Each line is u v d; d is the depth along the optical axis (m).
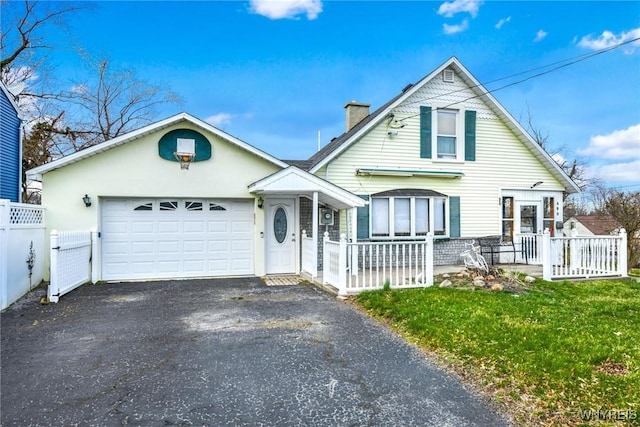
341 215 11.84
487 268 9.62
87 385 3.92
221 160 10.80
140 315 6.65
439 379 4.09
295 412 3.40
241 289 9.04
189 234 10.73
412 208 12.39
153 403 3.54
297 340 5.32
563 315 6.31
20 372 4.25
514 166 13.54
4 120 10.89
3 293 7.15
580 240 10.16
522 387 3.80
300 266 11.41
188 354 4.78
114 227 10.26
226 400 3.61
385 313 6.55
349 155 11.94
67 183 9.83
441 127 13.05
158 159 10.38
